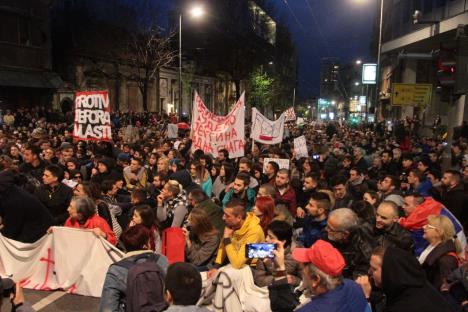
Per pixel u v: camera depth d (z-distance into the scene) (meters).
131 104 43.97
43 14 33.22
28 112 28.02
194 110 12.20
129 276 3.74
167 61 46.19
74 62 36.12
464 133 17.78
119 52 40.88
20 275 6.52
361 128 40.53
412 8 35.59
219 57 58.03
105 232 6.35
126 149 13.39
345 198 7.31
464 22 25.06
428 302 3.11
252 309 4.43
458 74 7.39
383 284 3.29
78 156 12.03
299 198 8.62
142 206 5.51
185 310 3.09
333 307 3.14
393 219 4.99
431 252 4.65
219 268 4.85
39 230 6.49
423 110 36.09
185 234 5.68
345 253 4.71
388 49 41.94
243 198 7.32
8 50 30.31
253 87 63.97
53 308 5.87
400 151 11.88
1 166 7.69
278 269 3.97
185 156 14.05
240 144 12.11
